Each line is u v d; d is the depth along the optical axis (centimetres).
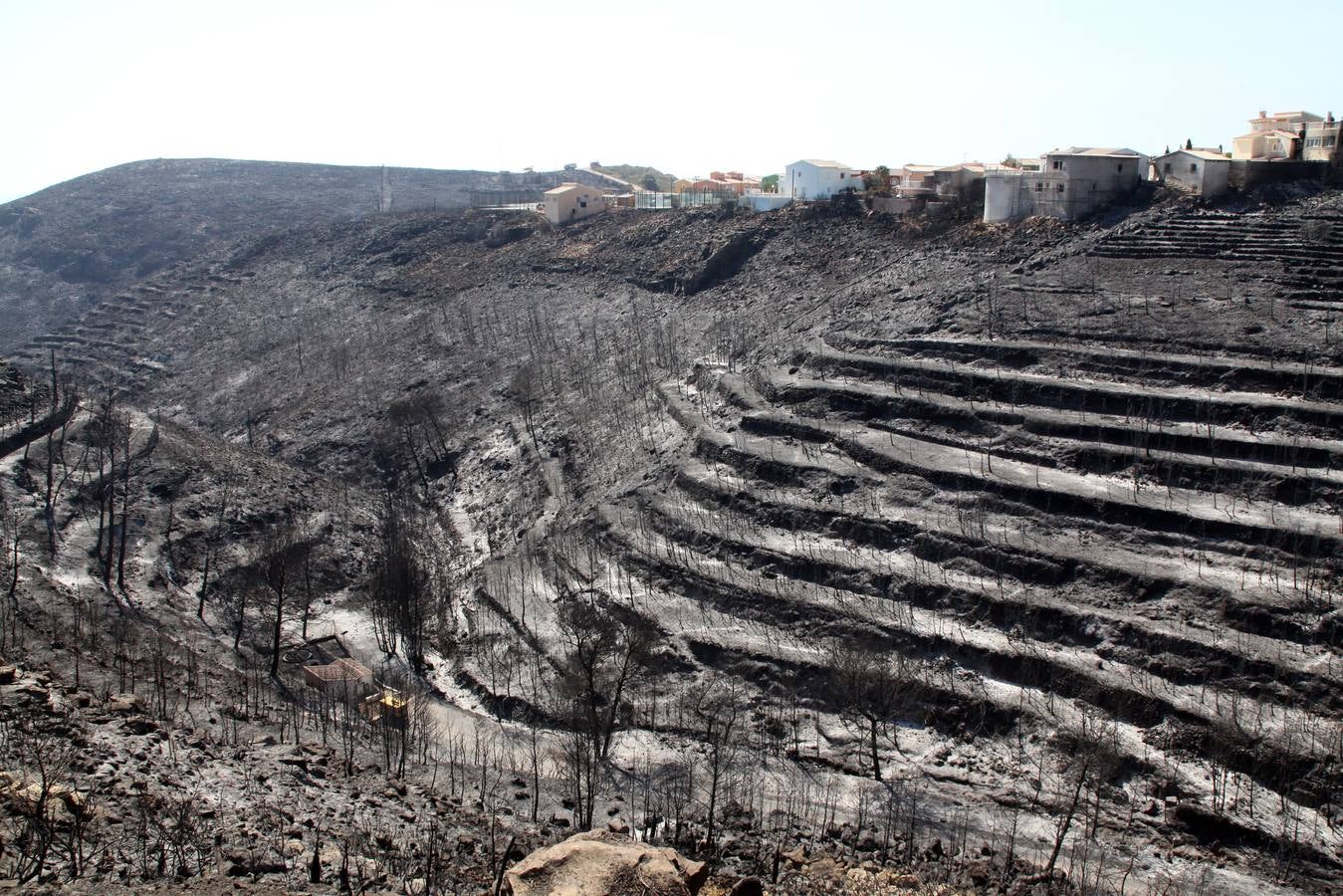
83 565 11819
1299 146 18800
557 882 4181
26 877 4766
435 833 6525
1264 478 10750
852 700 8800
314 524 14500
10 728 6688
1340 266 14212
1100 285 15038
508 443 17325
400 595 11788
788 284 19675
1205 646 9031
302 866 5494
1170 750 8425
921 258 18225
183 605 11831
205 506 14088
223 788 6606
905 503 11631
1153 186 17962
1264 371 12200
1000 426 12475
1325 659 8756
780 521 12031
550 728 9831
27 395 15662
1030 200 18362
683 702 9762
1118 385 12662
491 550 14425
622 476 14375
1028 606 9919
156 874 5028
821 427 13288
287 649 11388
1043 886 6725
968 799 8256
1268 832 7569
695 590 11356
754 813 7969
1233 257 15125
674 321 19938
